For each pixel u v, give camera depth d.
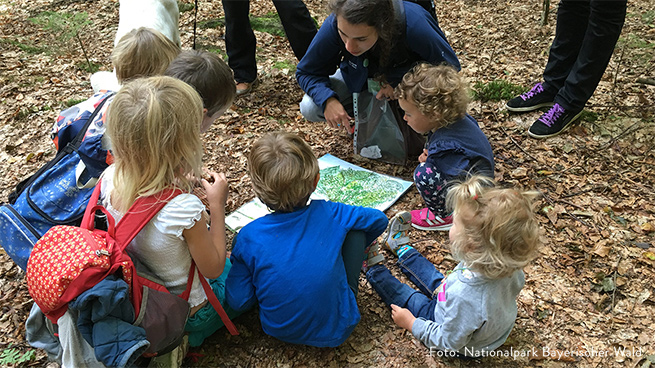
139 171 1.66
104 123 1.94
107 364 1.60
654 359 2.00
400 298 2.21
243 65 3.99
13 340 2.18
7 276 2.48
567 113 3.38
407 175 3.17
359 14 2.35
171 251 1.79
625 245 2.54
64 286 1.54
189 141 1.68
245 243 2.03
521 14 5.58
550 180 3.03
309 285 1.93
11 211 1.90
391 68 2.85
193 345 2.09
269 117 3.78
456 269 1.96
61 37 4.93
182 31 5.35
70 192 1.96
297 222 2.02
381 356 2.10
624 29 4.88
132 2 3.32
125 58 2.15
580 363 2.02
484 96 3.88
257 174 1.96
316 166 2.04
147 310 1.72
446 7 6.02
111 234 1.71
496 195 1.76
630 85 3.92
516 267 1.74
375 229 2.18
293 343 2.17
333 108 2.98
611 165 3.12
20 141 3.53
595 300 2.28
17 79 4.28
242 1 3.66
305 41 3.87
